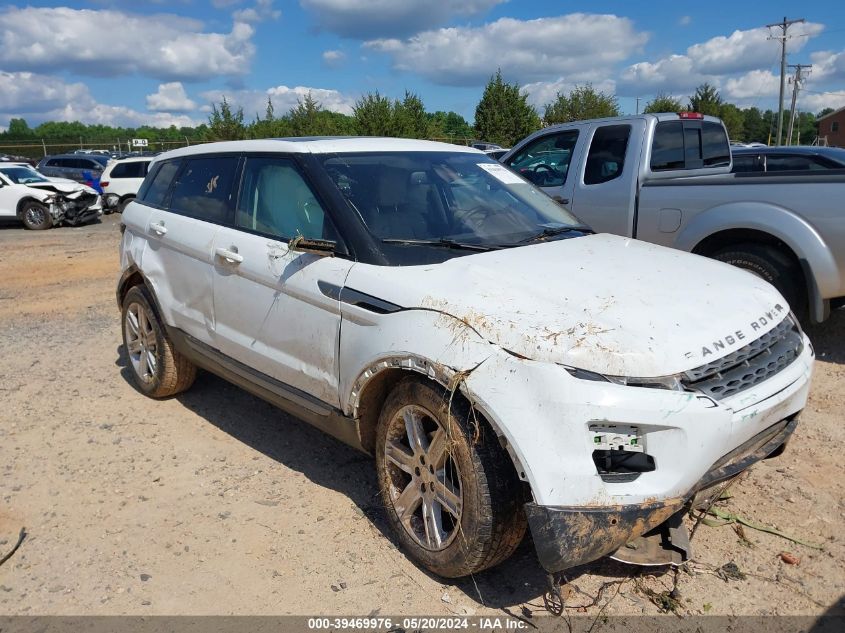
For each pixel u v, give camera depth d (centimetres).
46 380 566
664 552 294
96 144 5309
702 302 301
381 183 378
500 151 1730
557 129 720
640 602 293
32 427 472
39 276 1042
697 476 265
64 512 366
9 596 303
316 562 323
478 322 277
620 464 261
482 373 267
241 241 401
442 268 322
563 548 252
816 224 525
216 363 430
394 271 323
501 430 261
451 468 293
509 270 317
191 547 335
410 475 320
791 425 319
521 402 257
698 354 270
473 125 4534
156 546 336
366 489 388
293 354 368
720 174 721
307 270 351
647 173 642
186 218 457
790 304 555
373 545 335
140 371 520
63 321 765
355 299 323
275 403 394
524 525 283
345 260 339
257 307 388
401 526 320
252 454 431
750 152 878
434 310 291
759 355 296
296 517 360
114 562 325
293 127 4222
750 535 336
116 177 2038
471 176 423
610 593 298
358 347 320
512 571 315
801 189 531
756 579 305
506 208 408
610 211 655
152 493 385
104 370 590
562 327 268
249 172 420
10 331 723
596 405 249
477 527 276
